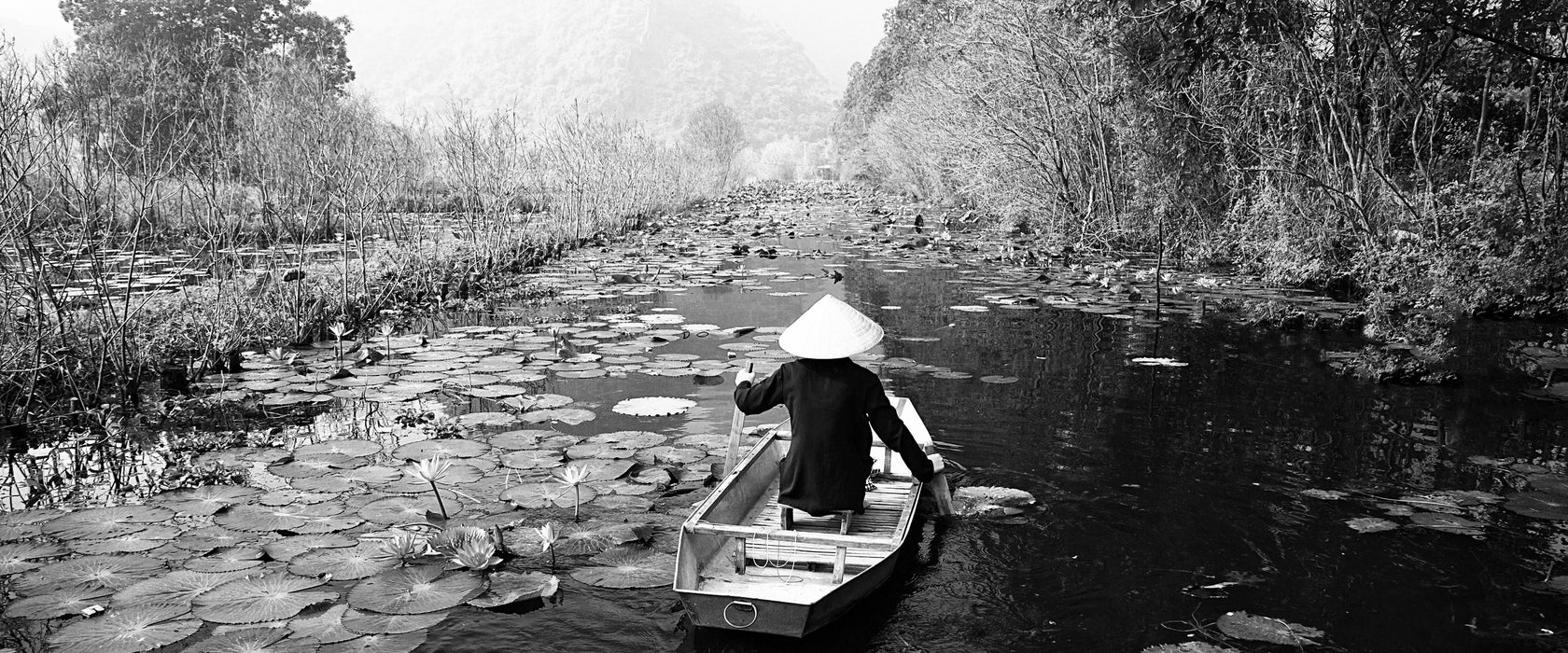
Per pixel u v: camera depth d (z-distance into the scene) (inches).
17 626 134.2
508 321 410.3
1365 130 494.0
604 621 139.8
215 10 1365.7
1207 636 137.0
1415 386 286.4
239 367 309.6
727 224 989.2
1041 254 664.4
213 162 443.2
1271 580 155.0
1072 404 264.5
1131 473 206.5
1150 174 627.8
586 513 179.6
